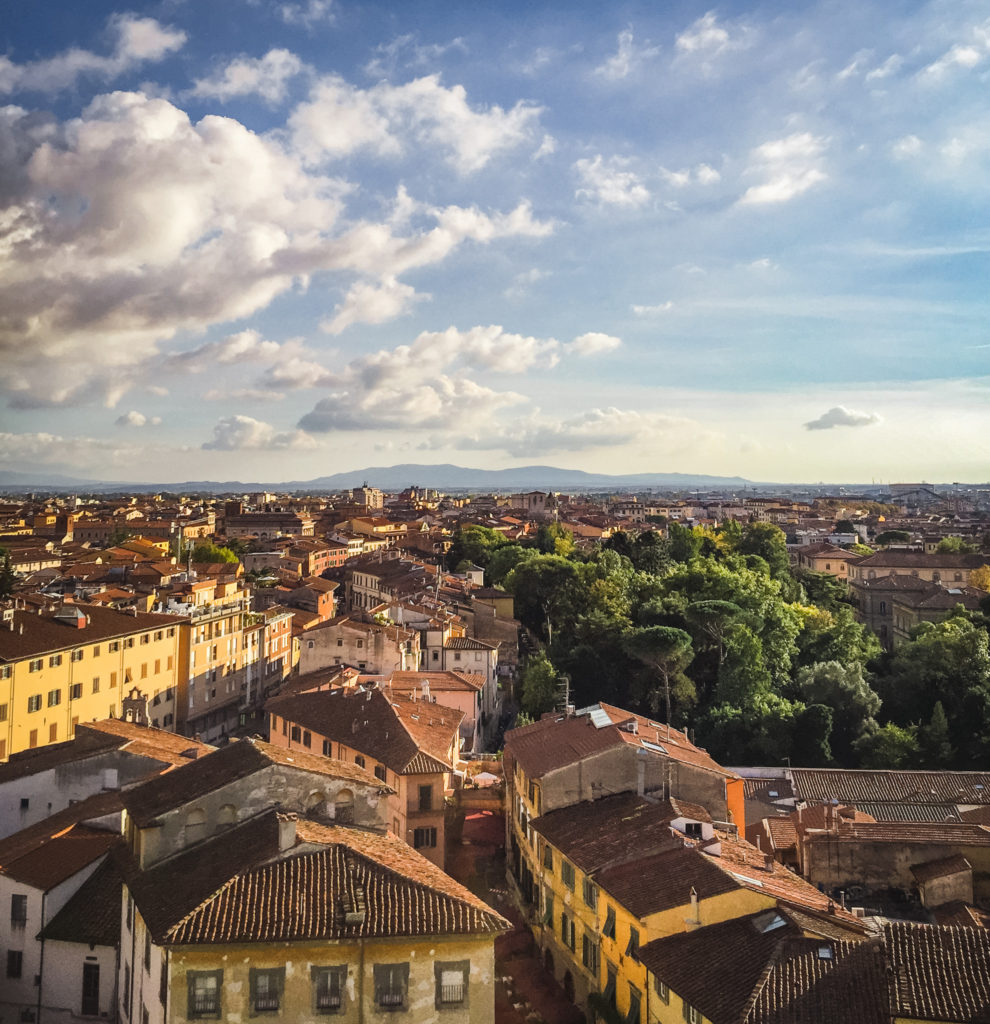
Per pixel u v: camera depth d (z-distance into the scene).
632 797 56.19
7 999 42.66
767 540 182.62
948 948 34.06
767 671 109.75
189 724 107.06
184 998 32.62
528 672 115.38
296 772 41.50
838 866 55.94
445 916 34.81
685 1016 37.81
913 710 106.50
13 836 51.28
